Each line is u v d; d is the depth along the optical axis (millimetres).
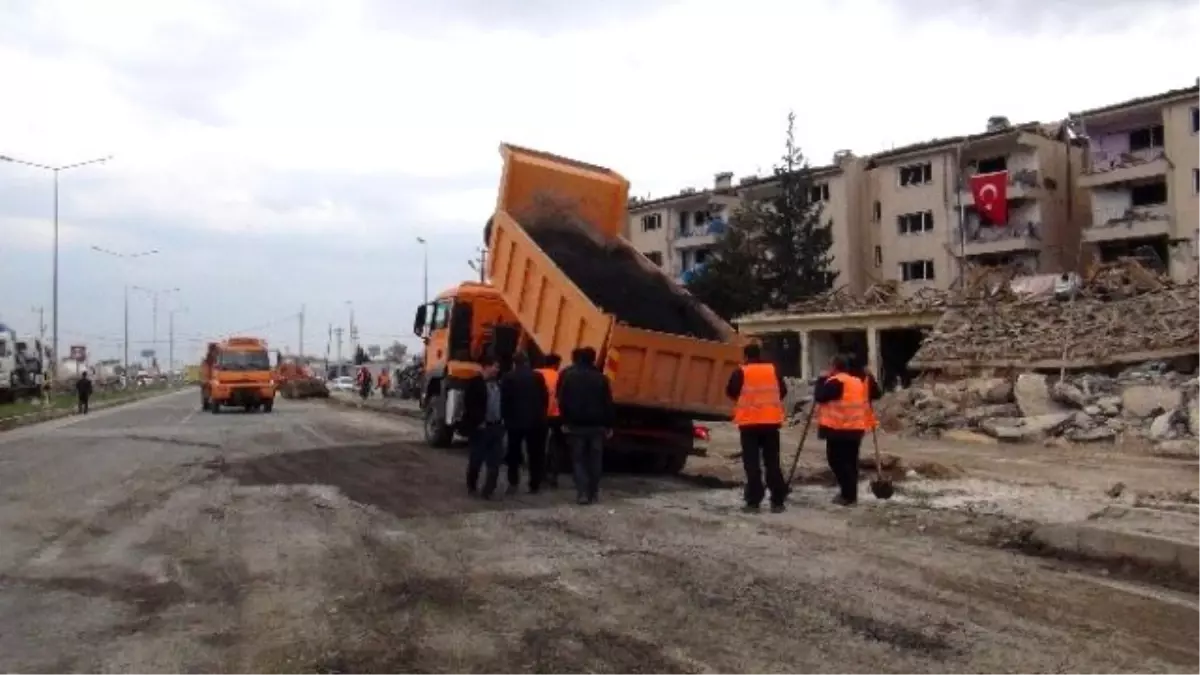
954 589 6988
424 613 6551
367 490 12891
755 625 6109
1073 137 46938
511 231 15461
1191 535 7891
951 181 48406
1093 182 44469
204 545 9258
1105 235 43750
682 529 9492
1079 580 7277
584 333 13305
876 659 5438
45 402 47062
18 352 53250
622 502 11539
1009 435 20266
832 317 40375
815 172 52781
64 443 22828
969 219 48062
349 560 8328
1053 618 6238
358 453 18234
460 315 17953
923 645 5676
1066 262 47031
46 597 7324
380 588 7289
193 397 67875
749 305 49219
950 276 48156
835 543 8695
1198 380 19594
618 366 12820
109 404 53500
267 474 14992
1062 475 14430
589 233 16375
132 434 25469
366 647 5828
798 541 8789
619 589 7082
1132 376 21406
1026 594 6852
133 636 6242
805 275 49312
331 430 25688
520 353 12695
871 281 52094
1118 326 23953
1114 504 10766
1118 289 27625
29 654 5883
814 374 41812
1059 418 20281
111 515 11289
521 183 16078
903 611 6391
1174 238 41281
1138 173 42719
